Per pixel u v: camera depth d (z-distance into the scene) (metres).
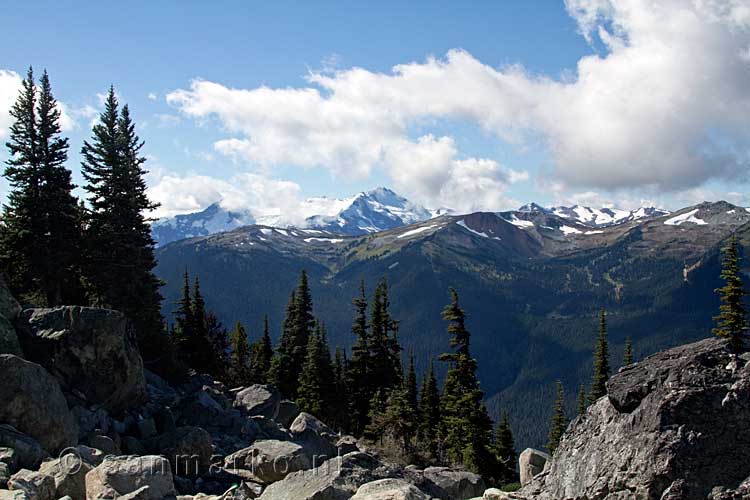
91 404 25.23
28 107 43.53
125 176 46.97
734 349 12.72
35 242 43.09
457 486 21.64
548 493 13.69
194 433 23.98
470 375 52.72
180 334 66.81
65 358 25.28
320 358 68.50
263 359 83.69
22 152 43.78
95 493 15.21
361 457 18.88
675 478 11.16
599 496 12.25
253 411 41.75
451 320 53.88
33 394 18.88
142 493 15.01
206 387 40.50
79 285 48.59
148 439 24.28
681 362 12.55
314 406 65.88
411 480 19.16
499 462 49.97
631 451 12.04
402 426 55.09
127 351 28.17
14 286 44.75
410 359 76.19
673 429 11.60
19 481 14.48
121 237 45.81
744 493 10.62
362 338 73.38
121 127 50.12
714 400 11.64
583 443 13.53
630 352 66.44
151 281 50.06
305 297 79.56
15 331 24.45
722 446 11.23
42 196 43.53
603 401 13.88
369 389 71.69
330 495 14.84
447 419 55.72
